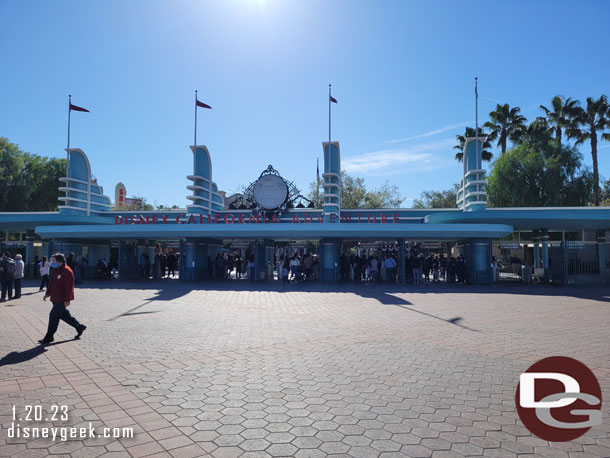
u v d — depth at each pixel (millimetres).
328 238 26719
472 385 6227
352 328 10648
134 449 4230
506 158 40250
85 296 17672
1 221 30359
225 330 10305
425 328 10688
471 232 24562
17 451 4184
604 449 4270
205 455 4117
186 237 27625
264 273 29031
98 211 33531
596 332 10234
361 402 5543
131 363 7344
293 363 7379
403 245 25734
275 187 30953
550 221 26188
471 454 4148
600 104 41562
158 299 16719
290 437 4512
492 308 14445
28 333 9867
